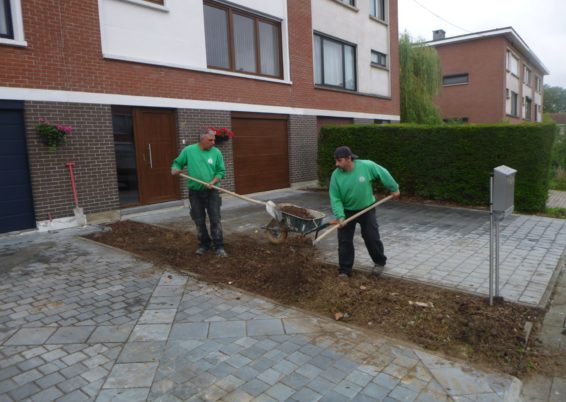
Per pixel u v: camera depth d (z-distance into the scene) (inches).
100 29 324.8
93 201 325.4
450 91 1115.9
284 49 511.5
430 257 246.4
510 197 174.4
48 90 295.9
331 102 593.3
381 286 200.5
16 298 185.8
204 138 234.2
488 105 1069.8
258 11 473.1
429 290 195.9
